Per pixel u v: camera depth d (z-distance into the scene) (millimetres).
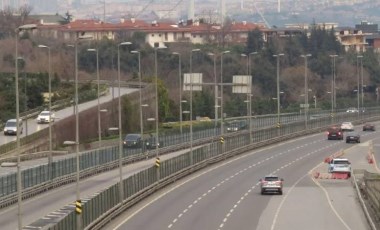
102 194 176375
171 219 185250
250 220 184875
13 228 168375
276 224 180000
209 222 181625
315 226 177125
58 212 187000
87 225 159750
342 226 177125
